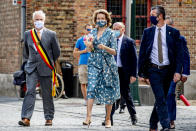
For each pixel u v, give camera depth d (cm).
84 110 1902
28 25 2625
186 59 1355
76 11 2641
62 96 2523
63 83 2411
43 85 1455
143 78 1233
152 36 1220
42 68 1447
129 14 2138
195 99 2631
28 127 1392
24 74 1501
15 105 2131
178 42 1216
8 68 2870
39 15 1447
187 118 1616
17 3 2650
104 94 1353
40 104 2161
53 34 1462
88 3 2645
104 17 1357
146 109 1920
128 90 1508
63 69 2541
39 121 1564
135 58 1515
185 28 2692
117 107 1809
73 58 2638
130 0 2134
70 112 1833
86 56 1973
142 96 2422
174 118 1380
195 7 2692
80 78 2003
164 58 1210
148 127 1439
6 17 2892
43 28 1472
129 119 1636
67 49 2633
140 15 2683
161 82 1212
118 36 1524
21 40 2628
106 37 1351
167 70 1216
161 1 2673
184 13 2688
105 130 1343
